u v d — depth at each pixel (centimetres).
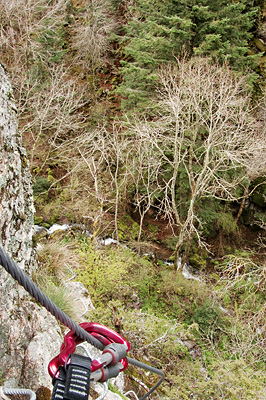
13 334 251
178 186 1376
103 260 1002
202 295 1185
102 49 1845
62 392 71
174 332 838
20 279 73
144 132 1115
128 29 1611
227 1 1148
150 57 1184
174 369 736
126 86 1331
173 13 1152
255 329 1051
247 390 589
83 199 1354
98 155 1497
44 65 1462
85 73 1881
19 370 242
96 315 609
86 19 1806
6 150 335
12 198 327
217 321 1096
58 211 1388
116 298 997
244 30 1251
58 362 82
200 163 1259
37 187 1414
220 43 1110
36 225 1334
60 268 566
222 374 655
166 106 1138
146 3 1212
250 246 1522
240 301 1234
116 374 90
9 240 312
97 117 1608
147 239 1437
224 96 1070
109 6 1897
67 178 1510
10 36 1321
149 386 621
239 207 1588
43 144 1513
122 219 1468
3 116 343
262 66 1658
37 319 289
